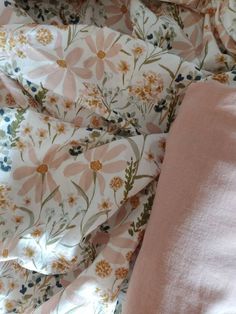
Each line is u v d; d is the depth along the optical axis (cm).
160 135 87
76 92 90
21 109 89
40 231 82
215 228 71
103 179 82
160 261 71
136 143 84
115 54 93
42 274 87
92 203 81
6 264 88
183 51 100
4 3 97
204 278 70
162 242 72
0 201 85
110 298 79
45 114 91
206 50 98
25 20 98
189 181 73
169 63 92
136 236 81
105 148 84
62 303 79
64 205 83
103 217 80
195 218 71
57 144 86
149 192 84
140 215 82
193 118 78
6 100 93
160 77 92
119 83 93
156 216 74
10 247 82
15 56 91
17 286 87
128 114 92
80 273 83
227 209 71
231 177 72
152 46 94
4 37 92
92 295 79
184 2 102
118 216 84
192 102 80
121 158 83
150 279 71
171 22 101
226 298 69
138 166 82
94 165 83
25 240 82
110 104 91
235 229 71
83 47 94
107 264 80
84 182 83
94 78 93
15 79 92
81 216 81
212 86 81
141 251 75
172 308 69
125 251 80
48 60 92
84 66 93
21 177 86
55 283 86
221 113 77
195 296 69
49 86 90
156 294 70
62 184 84
